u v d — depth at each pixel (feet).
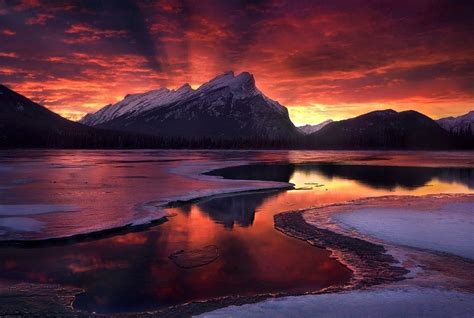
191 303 39.27
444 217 76.69
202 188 121.29
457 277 45.47
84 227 68.13
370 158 374.43
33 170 195.21
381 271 48.06
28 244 59.88
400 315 34.94
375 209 85.56
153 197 101.55
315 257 53.88
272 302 38.19
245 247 58.70
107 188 120.57
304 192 119.44
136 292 42.11
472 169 221.25
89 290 42.55
